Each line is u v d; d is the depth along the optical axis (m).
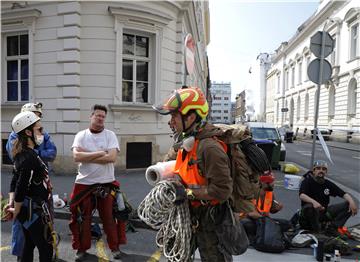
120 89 9.80
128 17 9.77
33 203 3.16
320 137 6.26
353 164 14.57
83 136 4.16
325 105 39.78
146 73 10.68
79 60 9.46
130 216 5.09
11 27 10.02
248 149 2.31
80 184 4.07
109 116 9.69
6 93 10.67
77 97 9.43
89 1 9.42
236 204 2.32
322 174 4.97
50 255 3.29
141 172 9.88
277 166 11.47
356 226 5.39
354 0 32.53
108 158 4.04
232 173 2.26
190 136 2.22
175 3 10.88
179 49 11.38
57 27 9.48
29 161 3.10
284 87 63.94
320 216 4.91
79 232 4.04
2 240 4.68
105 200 4.08
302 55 51.19
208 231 2.31
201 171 2.21
